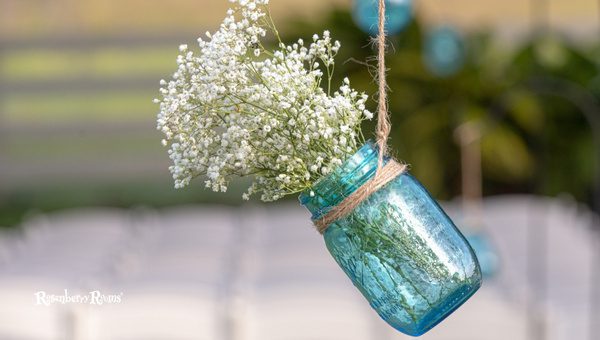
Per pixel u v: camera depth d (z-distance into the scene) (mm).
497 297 3428
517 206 5375
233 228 5105
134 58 10312
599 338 3340
